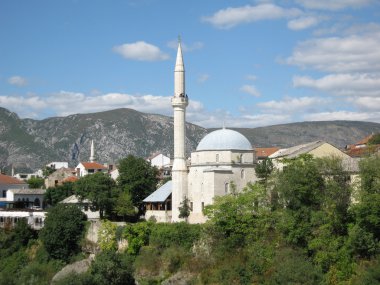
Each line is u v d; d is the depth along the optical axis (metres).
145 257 132.62
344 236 108.00
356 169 118.81
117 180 173.88
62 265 148.50
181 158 149.12
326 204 112.12
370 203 101.44
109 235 145.00
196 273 121.19
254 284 109.19
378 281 93.69
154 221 146.50
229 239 121.25
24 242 161.88
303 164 120.94
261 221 120.25
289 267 104.50
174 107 150.62
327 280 101.44
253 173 143.62
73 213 154.25
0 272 153.12
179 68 151.75
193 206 145.25
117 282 118.56
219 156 142.75
